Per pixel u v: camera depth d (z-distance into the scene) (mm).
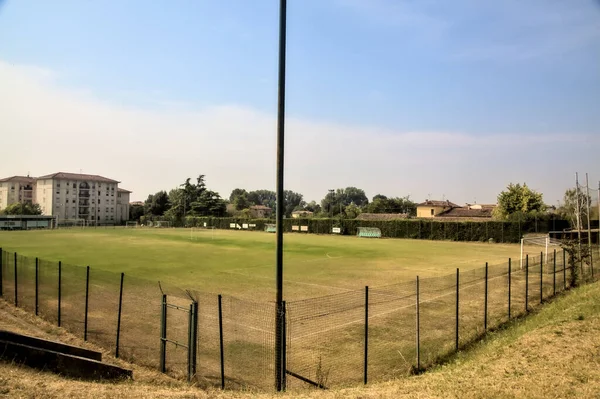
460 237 64812
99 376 9320
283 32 10250
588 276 24875
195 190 139000
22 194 152625
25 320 15258
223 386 9297
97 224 135750
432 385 8508
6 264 24141
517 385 8109
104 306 16516
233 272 29297
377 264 34938
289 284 24453
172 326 13930
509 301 15969
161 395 7875
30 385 7852
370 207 148375
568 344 10453
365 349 9797
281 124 10203
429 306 17578
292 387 9500
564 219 63438
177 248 48500
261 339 12531
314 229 86062
